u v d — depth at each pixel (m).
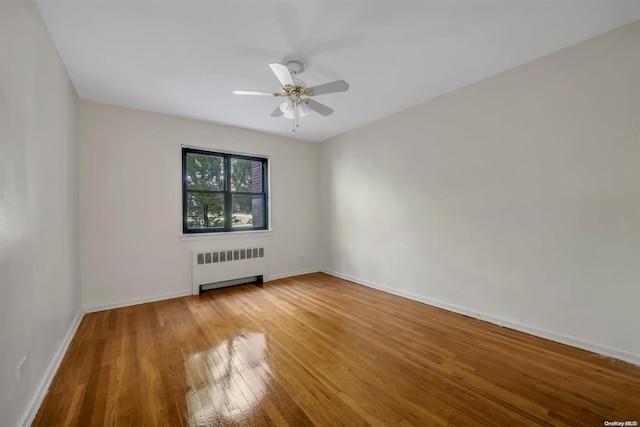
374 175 4.08
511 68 2.59
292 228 4.89
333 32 2.04
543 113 2.41
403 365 2.03
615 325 2.08
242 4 1.74
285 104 2.61
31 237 1.61
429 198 3.35
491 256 2.79
